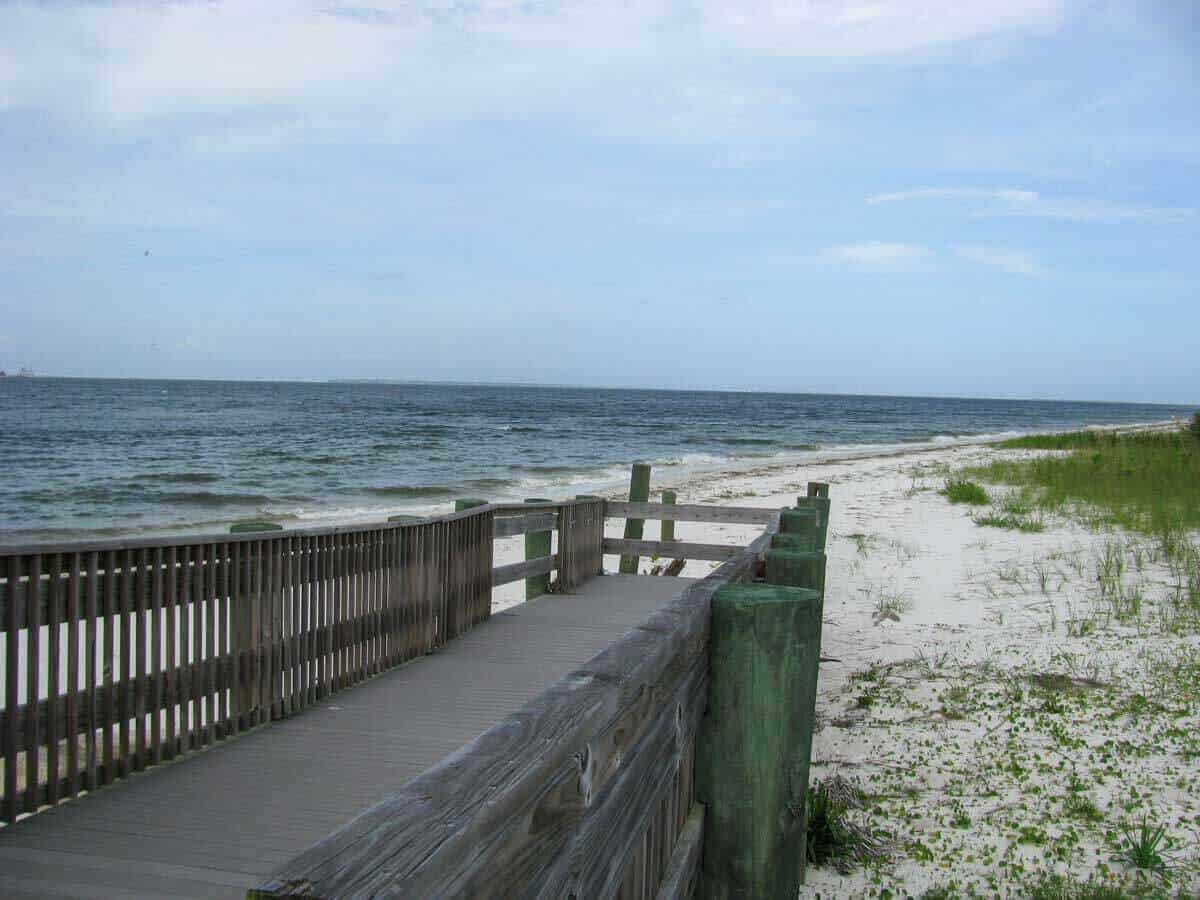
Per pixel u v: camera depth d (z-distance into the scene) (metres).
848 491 22.36
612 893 1.70
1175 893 3.98
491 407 119.50
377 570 6.04
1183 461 21.84
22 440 47.25
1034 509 16.12
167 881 3.12
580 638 7.22
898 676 7.23
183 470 33.69
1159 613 8.65
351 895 0.85
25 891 3.03
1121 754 5.48
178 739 4.39
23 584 3.60
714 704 2.52
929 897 4.03
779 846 2.53
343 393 196.00
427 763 4.36
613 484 28.95
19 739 3.61
